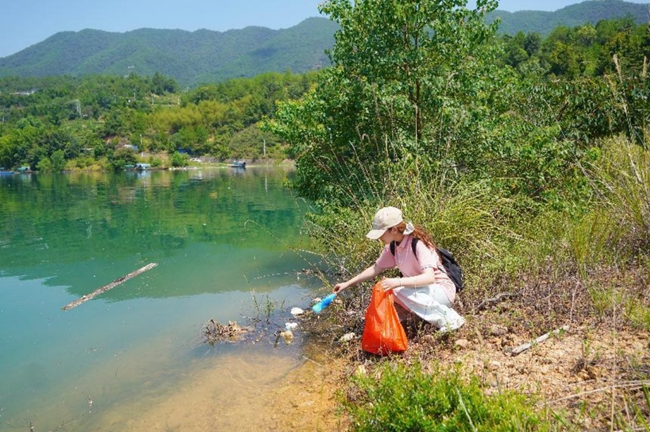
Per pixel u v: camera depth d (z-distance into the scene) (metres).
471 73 7.28
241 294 6.36
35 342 5.02
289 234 10.52
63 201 19.52
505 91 7.66
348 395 3.44
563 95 7.76
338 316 5.11
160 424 3.42
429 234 4.62
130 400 3.79
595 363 3.14
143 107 137.62
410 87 7.10
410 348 3.94
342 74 7.55
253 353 4.50
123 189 25.86
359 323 4.77
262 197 18.88
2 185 33.22
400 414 2.62
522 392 2.87
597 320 3.76
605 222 5.09
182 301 6.17
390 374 3.03
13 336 5.20
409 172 5.69
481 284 4.70
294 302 5.95
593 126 7.36
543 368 3.22
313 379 3.89
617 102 6.96
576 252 4.73
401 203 5.14
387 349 3.86
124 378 4.16
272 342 4.73
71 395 3.92
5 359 4.63
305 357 4.33
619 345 3.33
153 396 3.82
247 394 3.74
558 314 3.99
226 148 80.31
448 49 7.09
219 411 3.52
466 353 3.69
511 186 6.41
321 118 7.54
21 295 6.68
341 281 5.96
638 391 2.71
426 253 4.05
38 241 10.45
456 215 4.96
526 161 6.39
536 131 6.62
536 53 70.25
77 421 3.54
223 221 12.70
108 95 167.50
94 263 8.38
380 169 6.42
